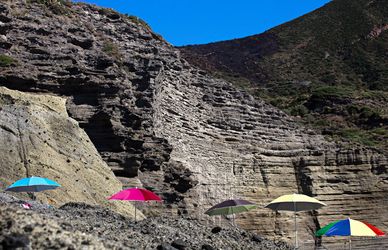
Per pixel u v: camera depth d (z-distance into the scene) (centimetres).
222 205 2288
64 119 3098
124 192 2131
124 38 4944
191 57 11650
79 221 1720
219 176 4384
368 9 13225
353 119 7575
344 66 11225
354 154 5275
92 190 2881
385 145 6362
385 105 8225
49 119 3033
